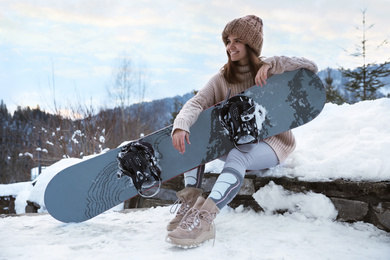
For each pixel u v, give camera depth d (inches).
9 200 274.5
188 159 73.9
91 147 265.1
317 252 54.3
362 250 55.4
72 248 59.0
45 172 153.3
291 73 74.0
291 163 81.8
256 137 69.7
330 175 71.9
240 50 73.0
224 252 54.8
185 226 57.8
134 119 558.3
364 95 408.2
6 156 490.9
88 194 77.7
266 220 74.4
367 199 66.3
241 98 72.3
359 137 82.1
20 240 65.5
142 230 71.5
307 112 73.5
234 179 64.1
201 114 74.2
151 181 73.9
